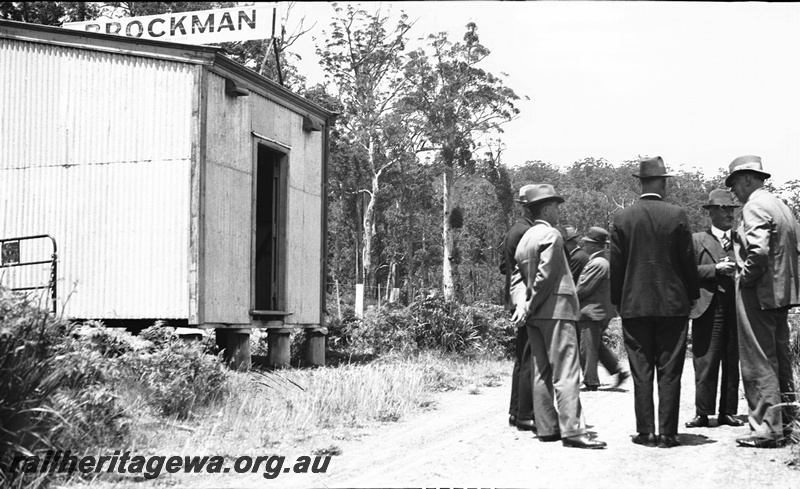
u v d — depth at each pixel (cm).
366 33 5241
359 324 1703
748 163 724
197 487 568
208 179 1165
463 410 954
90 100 1202
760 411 693
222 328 1182
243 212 1250
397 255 7144
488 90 5419
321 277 1509
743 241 706
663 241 684
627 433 764
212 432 733
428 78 5372
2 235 1227
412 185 6191
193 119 1152
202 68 1155
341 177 5519
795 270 707
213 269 1166
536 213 727
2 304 592
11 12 2478
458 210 5612
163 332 909
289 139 1403
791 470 605
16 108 1230
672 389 690
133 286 1160
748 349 699
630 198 8069
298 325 1414
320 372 1177
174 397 811
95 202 1188
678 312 682
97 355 732
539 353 724
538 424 723
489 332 1727
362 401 921
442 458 652
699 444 704
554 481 570
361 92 5266
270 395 954
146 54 1172
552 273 695
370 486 562
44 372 596
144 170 1170
